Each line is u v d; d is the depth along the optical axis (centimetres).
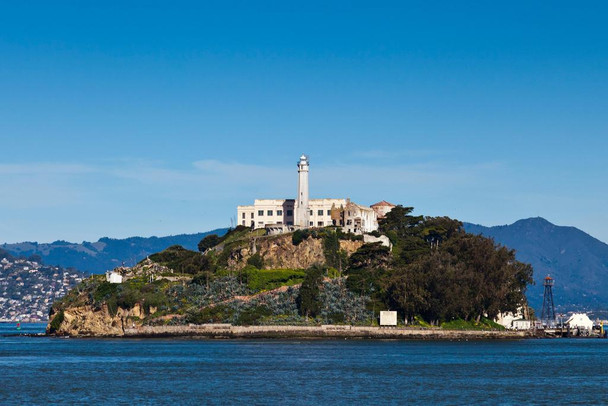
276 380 17475
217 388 16288
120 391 15912
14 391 15925
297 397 15175
